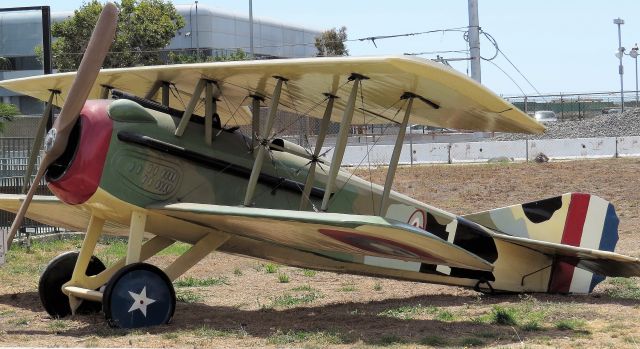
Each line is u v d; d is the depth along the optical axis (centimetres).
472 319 923
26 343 790
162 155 938
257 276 1361
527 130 995
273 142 1031
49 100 1124
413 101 986
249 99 1070
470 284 1153
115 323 866
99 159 902
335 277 1341
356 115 1101
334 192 1070
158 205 927
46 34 1794
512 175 2494
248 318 968
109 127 910
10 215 1744
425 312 988
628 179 2347
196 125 988
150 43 4166
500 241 1145
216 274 1384
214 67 928
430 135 3644
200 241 1004
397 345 770
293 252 1060
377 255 959
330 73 902
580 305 1015
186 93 1085
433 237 835
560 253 1127
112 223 1039
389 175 962
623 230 1831
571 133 3475
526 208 1175
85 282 971
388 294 1176
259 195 1013
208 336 820
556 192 2266
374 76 895
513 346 760
